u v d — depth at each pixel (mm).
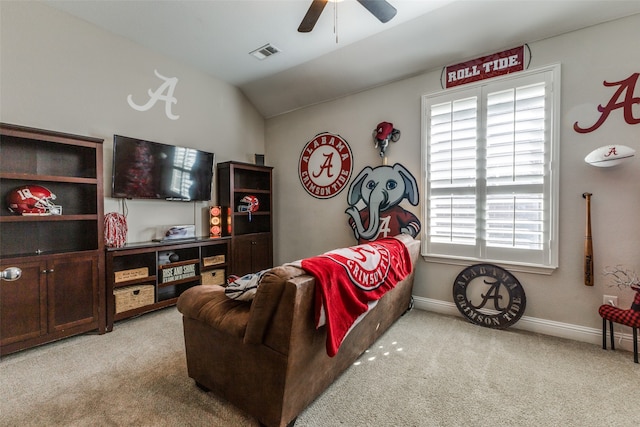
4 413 1616
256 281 1601
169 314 3127
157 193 3379
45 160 2680
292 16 2863
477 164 2891
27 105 2590
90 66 2967
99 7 2730
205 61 3730
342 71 3637
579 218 2443
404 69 3301
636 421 1529
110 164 3111
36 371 2033
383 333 2578
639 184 2221
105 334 2643
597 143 2363
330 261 1577
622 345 2301
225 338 1594
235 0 2643
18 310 2232
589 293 2420
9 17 2492
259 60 3686
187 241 3371
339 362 1818
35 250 2623
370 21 2896
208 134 4078
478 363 2119
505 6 2508
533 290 2656
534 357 2193
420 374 1980
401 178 3408
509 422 1531
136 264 3199
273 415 1426
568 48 2471
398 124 3439
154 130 3494
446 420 1551
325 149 4121
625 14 2248
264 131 4910
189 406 1673
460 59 2994
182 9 2766
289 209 4551
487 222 2859
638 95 2221
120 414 1606
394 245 2465
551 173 2539
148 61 3424
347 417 1575
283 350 1349
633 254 2246
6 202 2439
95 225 2689
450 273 3100
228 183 3986
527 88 2635
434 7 2688
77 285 2525
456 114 3012
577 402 1683
